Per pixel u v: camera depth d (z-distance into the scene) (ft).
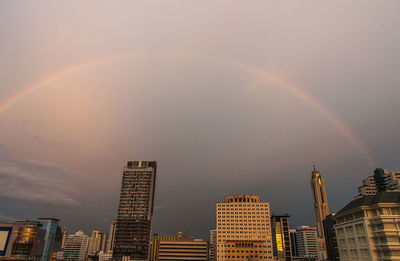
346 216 497.46
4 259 549.95
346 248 483.51
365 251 426.51
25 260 556.51
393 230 391.04
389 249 382.42
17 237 616.39
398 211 410.93
